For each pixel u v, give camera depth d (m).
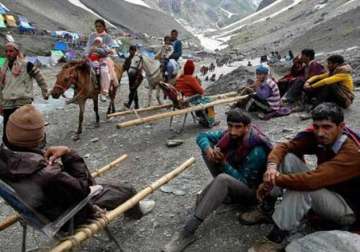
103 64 9.91
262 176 4.70
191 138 8.25
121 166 7.39
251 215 4.66
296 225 3.89
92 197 4.01
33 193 3.35
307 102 9.24
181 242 4.41
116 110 12.39
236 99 9.09
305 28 97.81
